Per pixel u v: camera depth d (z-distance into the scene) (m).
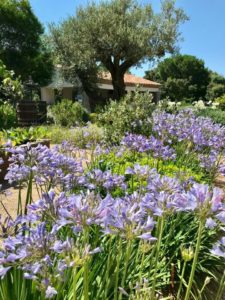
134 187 4.06
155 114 8.62
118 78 25.03
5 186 5.99
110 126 9.28
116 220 1.64
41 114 17.69
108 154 5.69
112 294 2.36
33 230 1.61
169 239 3.16
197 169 5.94
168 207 1.79
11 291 1.92
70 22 23.77
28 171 2.63
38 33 28.12
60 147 4.70
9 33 26.98
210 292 3.17
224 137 6.01
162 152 4.23
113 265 2.41
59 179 2.64
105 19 22.48
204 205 1.58
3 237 1.91
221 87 60.59
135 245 2.81
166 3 24.20
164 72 64.25
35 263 1.46
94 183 2.72
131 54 22.92
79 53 23.42
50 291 1.40
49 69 28.42
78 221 1.60
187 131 5.59
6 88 13.72
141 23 23.61
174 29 23.95
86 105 27.58
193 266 1.70
